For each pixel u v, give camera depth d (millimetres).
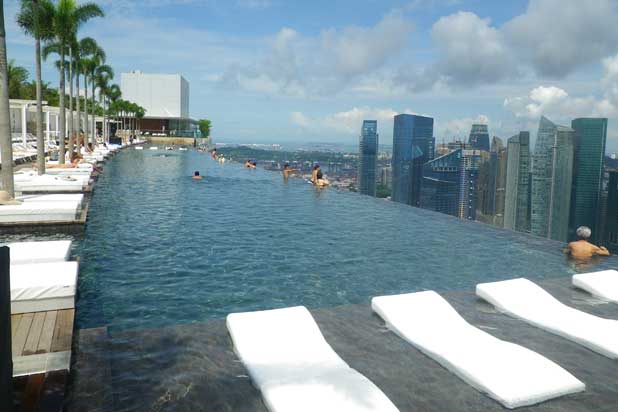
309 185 23906
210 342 5023
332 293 7285
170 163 37438
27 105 35781
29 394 3844
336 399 3580
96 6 23672
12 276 5668
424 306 5594
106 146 50062
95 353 4680
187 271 8172
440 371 4438
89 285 7348
